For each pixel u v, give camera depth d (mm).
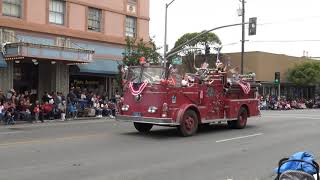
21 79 29922
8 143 14555
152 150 13711
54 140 15508
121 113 18109
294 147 14922
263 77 55469
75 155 12398
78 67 31500
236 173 10453
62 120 26766
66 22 31578
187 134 17469
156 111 16984
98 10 34188
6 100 25500
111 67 33969
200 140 16359
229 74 20672
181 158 12352
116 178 9602
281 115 33250
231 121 20734
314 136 18219
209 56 50594
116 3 35438
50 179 9281
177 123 17078
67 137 16516
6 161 11203
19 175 9578
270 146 15086
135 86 17578
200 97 18188
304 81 56875
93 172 10125
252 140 16609
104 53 34094
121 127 21328
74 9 32188
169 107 16953
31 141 15133
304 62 58219
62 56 28422
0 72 27641
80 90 31750
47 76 31188
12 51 26734
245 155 13102
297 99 56156
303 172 5633
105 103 30719
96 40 33562
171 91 17000
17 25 28359
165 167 10977
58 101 27156
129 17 36812
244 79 21641
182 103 17438
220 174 10297
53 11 30875
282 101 50000
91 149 13602
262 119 27734
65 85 31203
